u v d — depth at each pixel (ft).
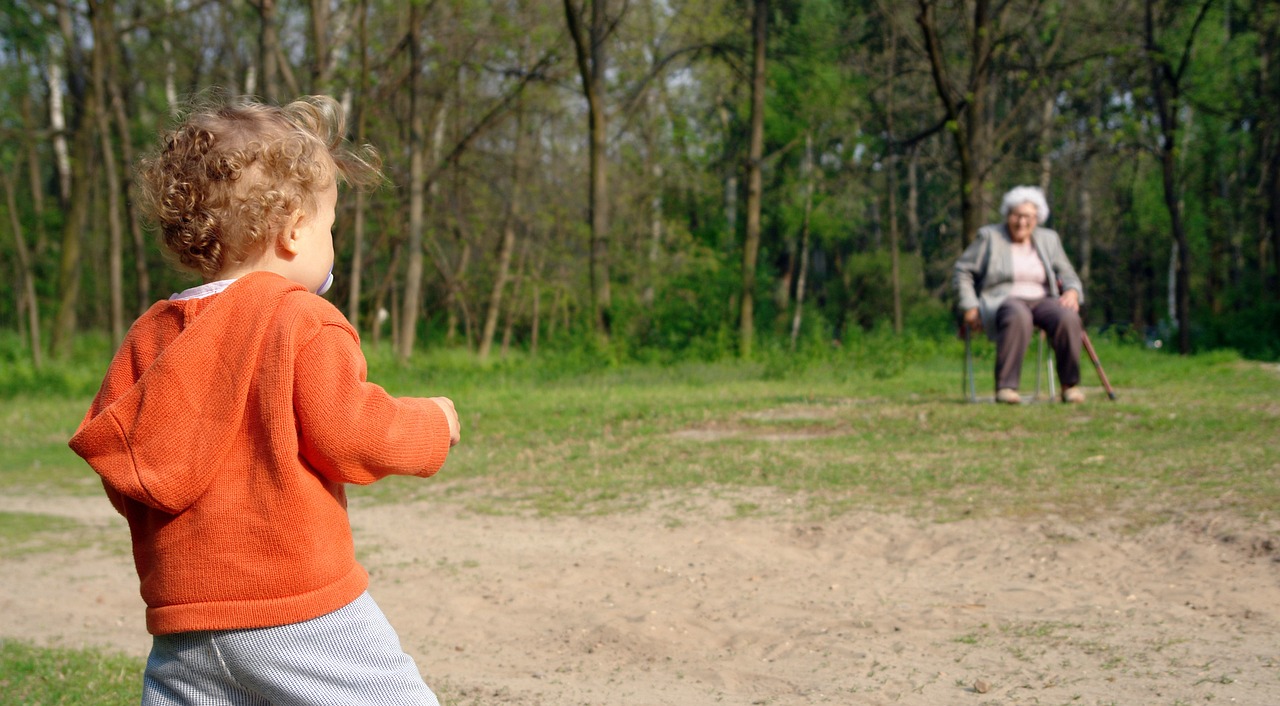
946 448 26.48
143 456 5.74
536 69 82.02
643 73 90.48
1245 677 10.50
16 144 95.91
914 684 11.10
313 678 5.81
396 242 98.78
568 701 11.27
